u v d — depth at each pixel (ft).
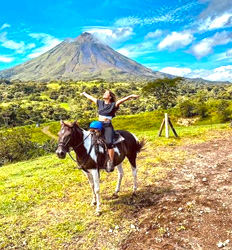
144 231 19.35
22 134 110.11
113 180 30.71
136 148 25.96
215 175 30.66
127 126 191.72
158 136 57.41
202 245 17.17
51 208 24.08
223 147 45.52
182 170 33.55
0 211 23.91
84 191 27.81
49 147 117.60
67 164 40.45
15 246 18.43
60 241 18.66
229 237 17.65
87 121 197.98
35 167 42.16
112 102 22.17
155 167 35.22
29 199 26.50
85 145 21.08
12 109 382.83
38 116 379.35
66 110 425.69
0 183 34.45
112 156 21.94
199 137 55.77
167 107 285.23
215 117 177.88
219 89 547.08
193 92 606.96
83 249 17.79
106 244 18.17
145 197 25.27
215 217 20.35
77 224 20.81
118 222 20.76
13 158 101.45
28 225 21.20
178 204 23.09
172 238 18.19
